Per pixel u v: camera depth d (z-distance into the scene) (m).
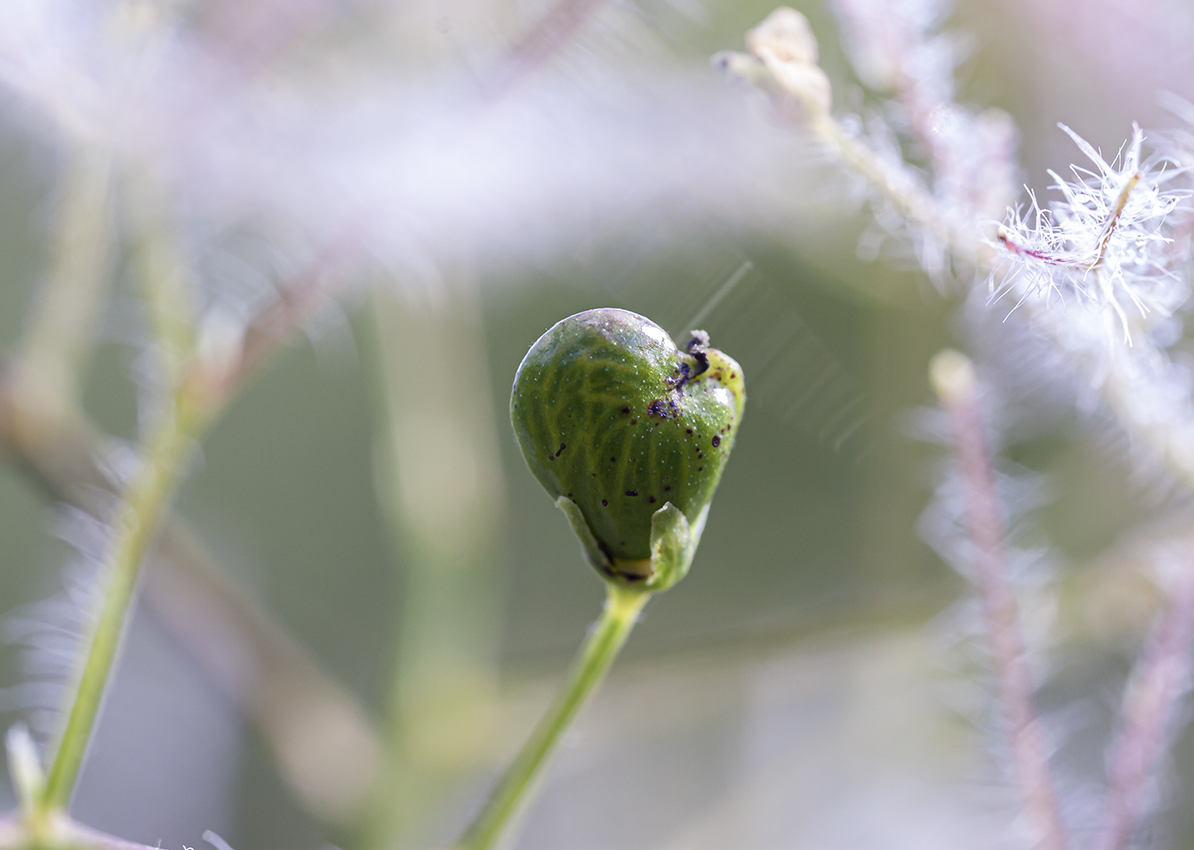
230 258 0.08
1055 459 0.09
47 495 0.09
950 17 0.08
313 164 0.08
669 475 0.06
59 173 0.09
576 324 0.06
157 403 0.08
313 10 0.08
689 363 0.06
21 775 0.07
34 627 0.08
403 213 0.08
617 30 0.08
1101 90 0.08
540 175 0.08
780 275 0.09
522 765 0.07
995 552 0.07
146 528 0.07
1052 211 0.06
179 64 0.08
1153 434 0.07
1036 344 0.07
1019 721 0.07
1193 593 0.08
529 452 0.06
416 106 0.08
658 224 0.08
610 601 0.07
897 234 0.07
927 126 0.07
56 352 0.09
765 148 0.08
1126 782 0.07
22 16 0.08
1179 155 0.07
